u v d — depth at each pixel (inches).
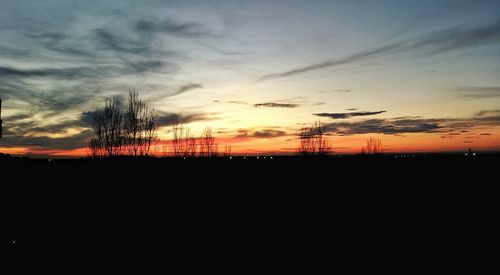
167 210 927.0
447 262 532.1
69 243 631.2
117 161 1362.0
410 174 1221.7
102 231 717.3
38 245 612.7
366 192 1087.0
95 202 1010.1
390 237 674.2
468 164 1266.0
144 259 548.1
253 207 954.1
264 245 628.7
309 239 663.1
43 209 907.4
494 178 1119.0
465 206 901.8
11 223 757.3
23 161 1341.0
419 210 883.4
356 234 697.0
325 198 1043.3
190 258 555.5
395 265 526.9
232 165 1449.3
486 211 854.5
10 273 475.5
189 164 1457.9
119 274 482.0
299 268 512.1
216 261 538.6
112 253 575.5
